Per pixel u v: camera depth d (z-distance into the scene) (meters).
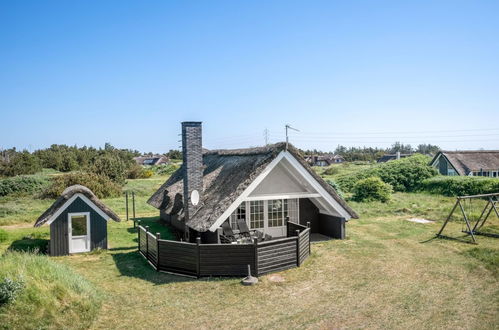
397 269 13.95
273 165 17.14
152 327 9.68
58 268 11.74
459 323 9.27
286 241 14.30
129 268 15.14
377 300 11.02
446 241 18.12
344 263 14.92
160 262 14.57
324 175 58.50
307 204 20.58
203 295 11.88
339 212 18.91
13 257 11.78
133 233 22.59
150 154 141.25
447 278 12.69
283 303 11.08
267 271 13.72
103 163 46.97
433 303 10.60
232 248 13.50
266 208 19.41
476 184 33.59
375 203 30.31
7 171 58.38
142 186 46.97
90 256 17.25
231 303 11.20
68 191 17.83
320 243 18.38
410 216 25.56
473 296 10.95
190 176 17.84
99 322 9.93
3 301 9.22
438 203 30.55
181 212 18.86
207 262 13.52
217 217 15.80
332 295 11.57
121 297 11.82
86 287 11.46
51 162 68.81
